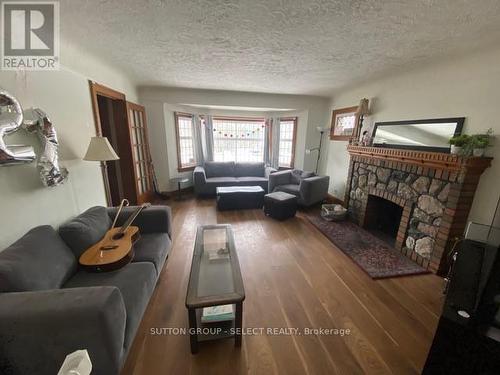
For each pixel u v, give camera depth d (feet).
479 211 6.99
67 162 6.90
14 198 4.85
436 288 6.88
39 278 4.10
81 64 7.87
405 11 5.08
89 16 5.50
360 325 5.45
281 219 11.96
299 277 7.25
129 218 6.91
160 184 15.53
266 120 18.13
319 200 14.23
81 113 7.72
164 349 4.75
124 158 11.99
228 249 6.37
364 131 11.56
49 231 5.08
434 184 7.69
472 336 3.53
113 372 3.51
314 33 6.32
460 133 7.43
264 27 6.03
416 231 8.39
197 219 11.97
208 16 5.51
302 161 17.10
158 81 12.46
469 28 5.71
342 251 8.91
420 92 8.91
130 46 7.44
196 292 4.53
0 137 4.20
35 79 5.71
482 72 6.87
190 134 17.07
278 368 4.41
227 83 12.58
